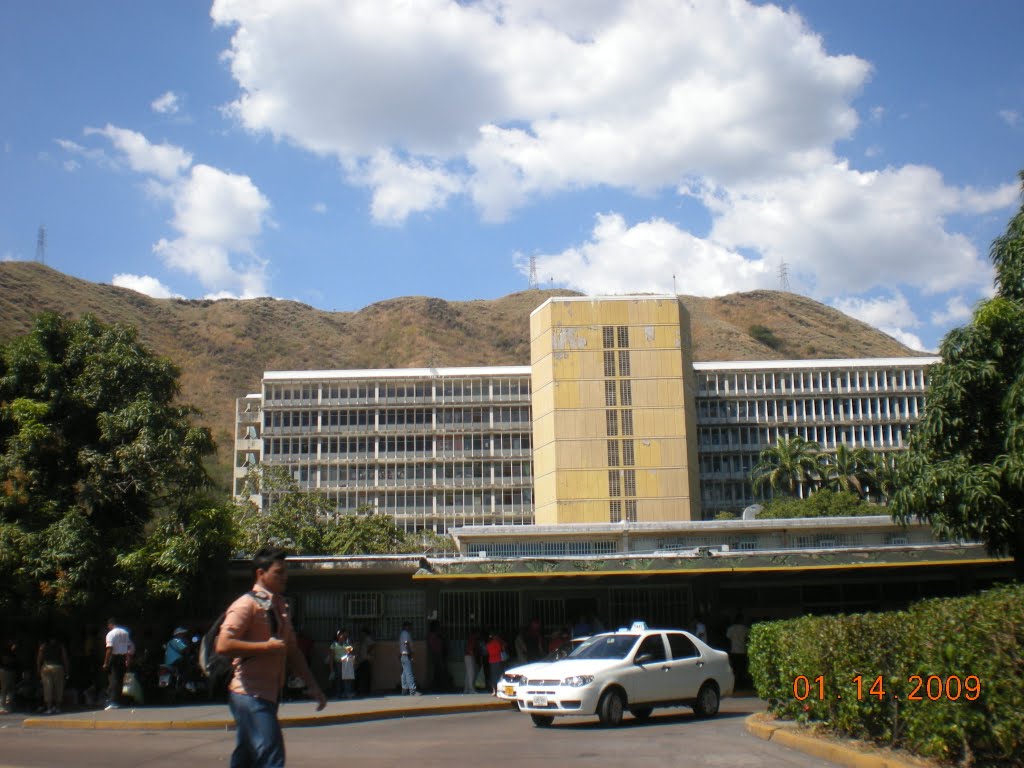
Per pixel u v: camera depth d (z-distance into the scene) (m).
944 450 20.59
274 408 100.62
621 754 13.66
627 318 88.25
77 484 26.81
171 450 26.88
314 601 29.73
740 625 28.08
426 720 21.08
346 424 100.88
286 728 19.66
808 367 103.50
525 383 103.12
